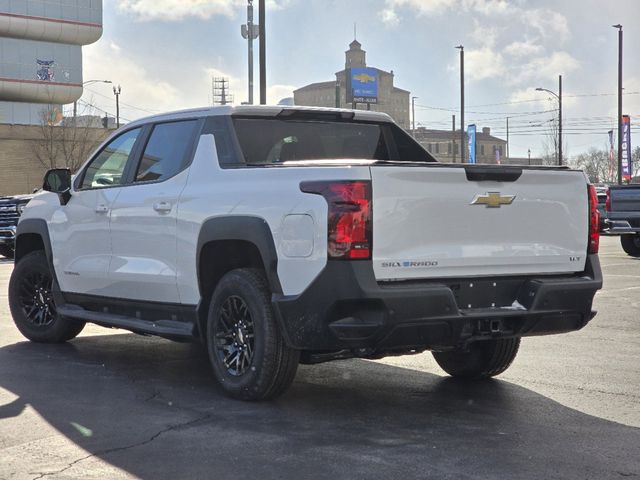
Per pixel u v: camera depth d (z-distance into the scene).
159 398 5.98
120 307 7.16
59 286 7.82
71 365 7.19
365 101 76.25
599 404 5.87
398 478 4.25
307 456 4.62
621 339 8.58
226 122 6.38
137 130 7.16
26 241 8.46
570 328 5.92
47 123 63.91
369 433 5.09
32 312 8.37
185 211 6.23
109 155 7.39
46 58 69.50
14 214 20.77
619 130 50.50
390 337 5.17
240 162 6.08
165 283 6.45
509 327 5.67
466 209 5.45
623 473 4.35
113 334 8.92
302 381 6.61
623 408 5.76
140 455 4.65
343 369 7.12
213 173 6.17
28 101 69.81
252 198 5.67
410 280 5.29
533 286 5.66
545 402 5.93
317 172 5.31
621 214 19.33
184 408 5.69
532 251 5.73
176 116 6.77
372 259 5.13
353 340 5.15
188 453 4.68
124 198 6.91
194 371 6.95
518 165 5.70
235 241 5.85
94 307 7.52
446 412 5.62
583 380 6.66
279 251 5.42
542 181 5.77
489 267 5.55
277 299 5.41
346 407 5.75
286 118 6.75
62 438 4.98
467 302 5.52
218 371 5.99
